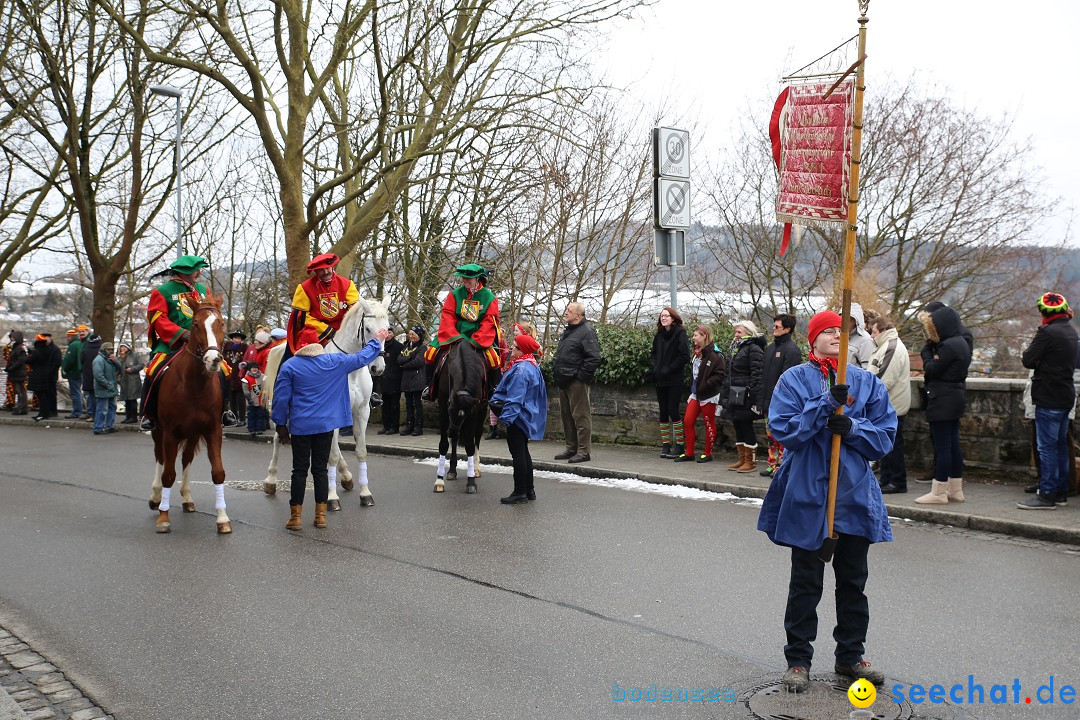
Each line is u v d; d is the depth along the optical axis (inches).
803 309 928.3
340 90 903.1
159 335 376.2
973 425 419.8
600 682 201.8
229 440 716.0
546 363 597.3
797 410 193.5
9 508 426.6
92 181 1075.3
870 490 192.4
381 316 377.7
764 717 180.9
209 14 711.1
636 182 788.6
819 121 215.3
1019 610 244.8
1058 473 347.9
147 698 200.2
